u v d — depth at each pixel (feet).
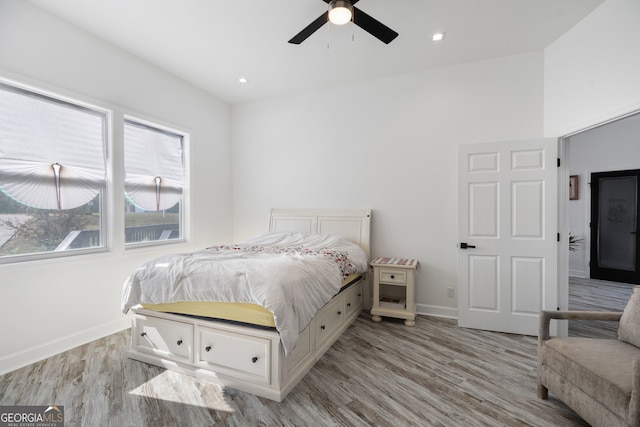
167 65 11.18
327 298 7.70
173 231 12.54
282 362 6.19
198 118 13.24
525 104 10.16
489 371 7.34
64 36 8.43
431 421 5.58
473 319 10.17
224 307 6.59
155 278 7.34
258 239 11.84
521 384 6.79
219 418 5.63
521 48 9.90
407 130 11.78
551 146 9.33
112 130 9.72
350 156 12.76
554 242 9.32
